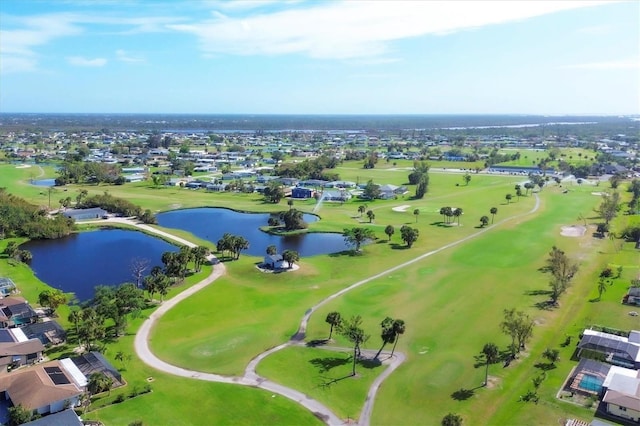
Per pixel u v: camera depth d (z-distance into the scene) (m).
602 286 113.75
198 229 183.50
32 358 84.12
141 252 152.75
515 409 71.12
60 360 81.25
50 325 94.38
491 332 96.19
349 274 132.00
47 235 166.38
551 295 115.19
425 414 70.44
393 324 85.81
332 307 109.12
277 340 93.62
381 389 76.81
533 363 84.31
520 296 115.00
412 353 88.31
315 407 71.94
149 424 67.25
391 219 198.75
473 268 135.25
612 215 185.75
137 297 104.00
